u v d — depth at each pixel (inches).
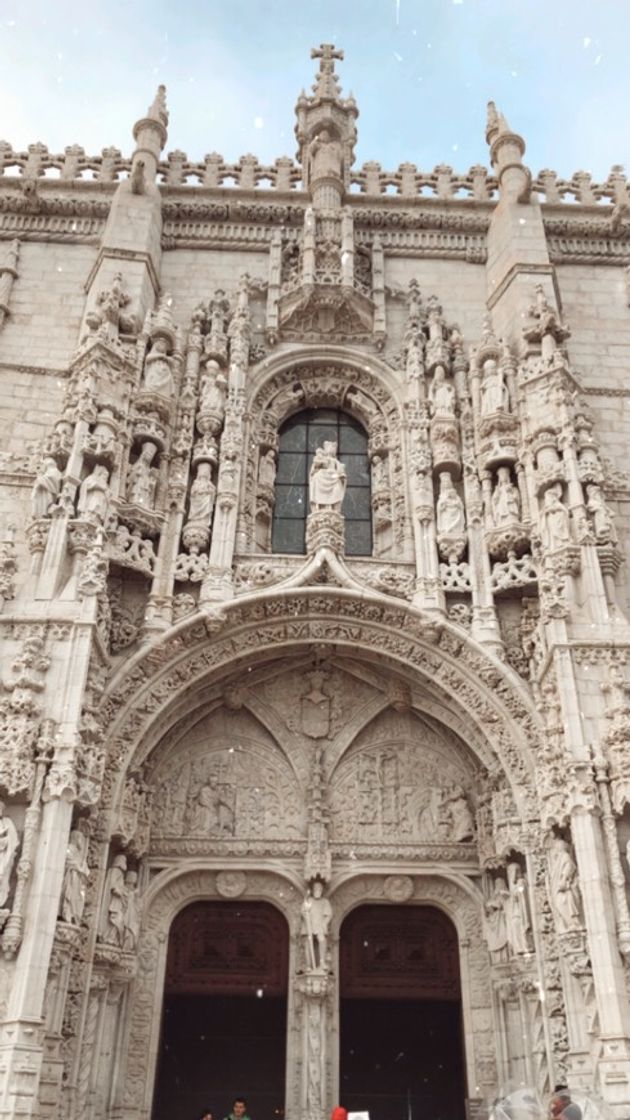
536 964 576.1
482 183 921.5
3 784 520.4
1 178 879.7
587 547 641.0
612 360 820.6
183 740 690.2
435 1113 623.5
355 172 926.4
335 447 747.4
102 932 578.2
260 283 840.3
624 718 560.4
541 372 737.0
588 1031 524.7
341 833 666.2
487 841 647.1
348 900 653.9
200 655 658.2
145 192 847.1
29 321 812.6
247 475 749.3
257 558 695.7
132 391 722.8
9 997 476.7
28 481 698.8
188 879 653.9
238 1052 636.1
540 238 832.9
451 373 793.6
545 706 621.0
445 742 699.4
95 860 580.1
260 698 706.8
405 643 672.4
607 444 769.6
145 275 797.2
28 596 597.9
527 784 620.4
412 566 698.2
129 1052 594.9
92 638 586.9
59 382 778.2
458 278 864.3
